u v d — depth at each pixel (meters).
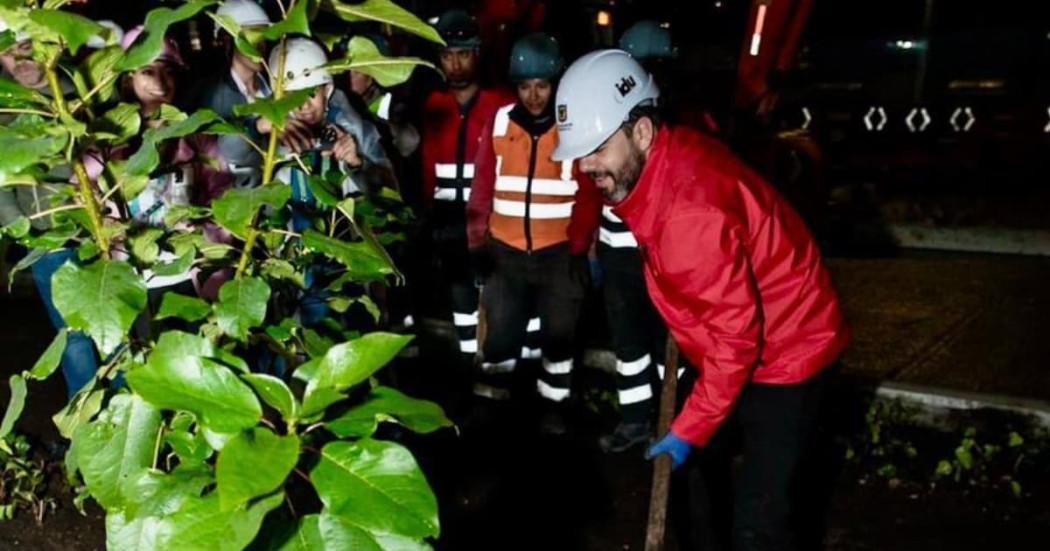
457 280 4.66
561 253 4.15
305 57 2.04
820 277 2.58
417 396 4.84
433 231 4.60
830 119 10.41
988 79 10.52
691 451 2.62
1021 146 9.65
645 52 3.91
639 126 2.43
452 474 4.05
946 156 9.85
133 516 1.29
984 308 6.01
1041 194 8.96
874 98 10.68
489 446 4.28
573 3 6.17
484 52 5.22
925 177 9.63
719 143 2.54
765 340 2.57
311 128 2.46
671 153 2.41
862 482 3.87
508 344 4.35
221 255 1.69
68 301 1.32
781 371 2.59
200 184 2.41
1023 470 3.90
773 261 2.48
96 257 1.58
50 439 4.29
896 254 7.52
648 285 2.63
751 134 4.65
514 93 4.44
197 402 1.20
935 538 3.50
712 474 3.50
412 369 5.21
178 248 1.65
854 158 10.02
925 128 10.04
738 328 2.38
